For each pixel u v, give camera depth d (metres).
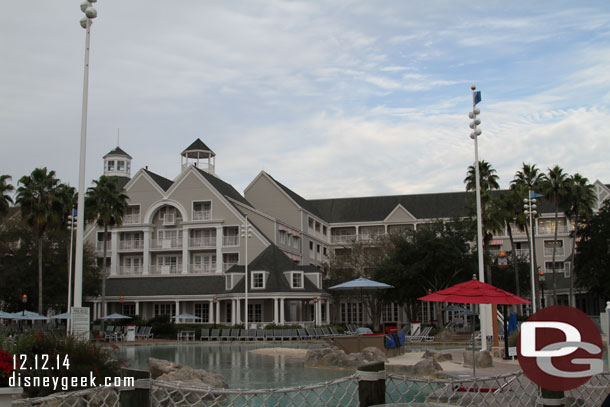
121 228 68.31
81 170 20.58
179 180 68.50
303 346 44.84
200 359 31.42
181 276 65.38
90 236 69.31
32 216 51.41
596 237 62.38
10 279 57.81
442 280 59.84
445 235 59.81
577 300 77.56
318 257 82.44
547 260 78.94
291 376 22.03
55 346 12.41
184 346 45.16
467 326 60.88
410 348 41.12
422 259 58.47
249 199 78.00
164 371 18.97
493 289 15.02
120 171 84.81
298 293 58.97
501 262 41.06
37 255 60.16
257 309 61.16
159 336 55.12
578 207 58.97
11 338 13.52
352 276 69.12
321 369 25.11
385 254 68.25
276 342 49.50
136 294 64.00
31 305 60.34
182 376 18.03
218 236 66.38
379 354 26.62
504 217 56.19
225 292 61.16
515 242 80.31
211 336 52.47
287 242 72.12
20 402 7.10
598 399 9.30
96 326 56.28
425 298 15.16
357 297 69.69
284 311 61.44
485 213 55.56
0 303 61.31
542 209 80.00
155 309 65.62
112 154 84.88
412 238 61.28
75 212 47.03
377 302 67.94
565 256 78.31
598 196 78.81
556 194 58.12
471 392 9.52
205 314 63.94
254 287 59.31
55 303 60.53
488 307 31.78
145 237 67.81
